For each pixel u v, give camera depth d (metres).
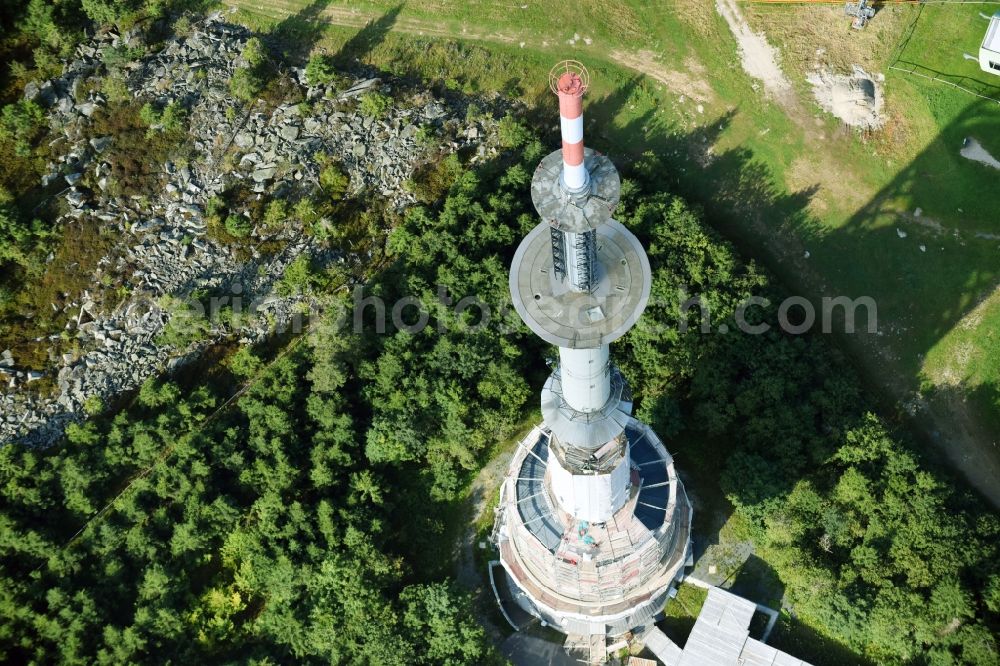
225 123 114.31
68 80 116.44
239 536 98.62
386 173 113.56
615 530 89.31
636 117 119.75
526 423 106.25
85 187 111.75
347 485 101.75
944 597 89.25
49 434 103.75
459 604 93.69
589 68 121.62
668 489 92.69
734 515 101.00
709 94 119.94
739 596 95.94
